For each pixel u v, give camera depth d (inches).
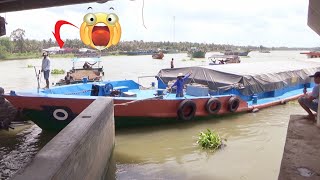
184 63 2301.9
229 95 565.9
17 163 365.1
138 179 324.5
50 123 452.4
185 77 548.1
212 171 342.0
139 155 393.4
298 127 233.6
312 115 259.4
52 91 540.1
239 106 578.6
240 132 486.3
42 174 160.6
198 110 526.6
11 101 442.9
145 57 3614.7
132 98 474.6
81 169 220.1
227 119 557.9
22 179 155.3
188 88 593.6
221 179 322.0
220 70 619.5
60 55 2992.1
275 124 530.0
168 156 388.5
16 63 2250.2
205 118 543.2
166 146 423.5
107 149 346.6
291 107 652.7
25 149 410.6
